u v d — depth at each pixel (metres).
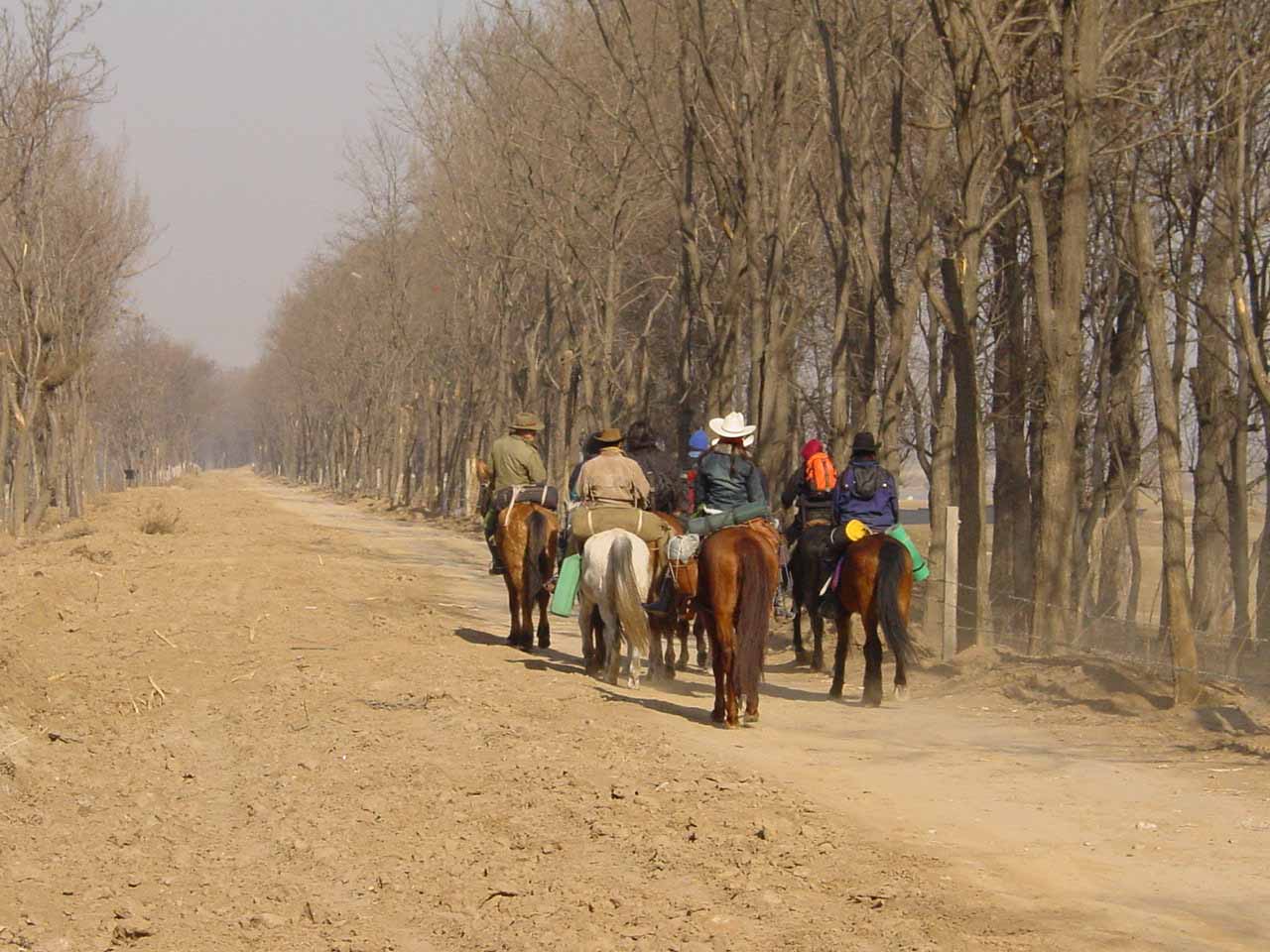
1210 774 10.73
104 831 9.59
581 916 7.34
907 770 11.05
